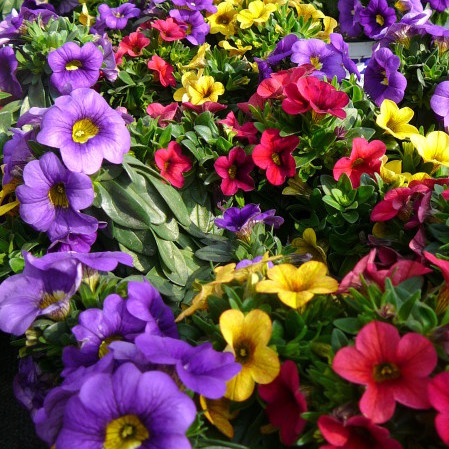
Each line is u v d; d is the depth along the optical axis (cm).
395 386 21
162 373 21
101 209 31
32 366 28
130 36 45
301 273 25
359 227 32
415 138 33
